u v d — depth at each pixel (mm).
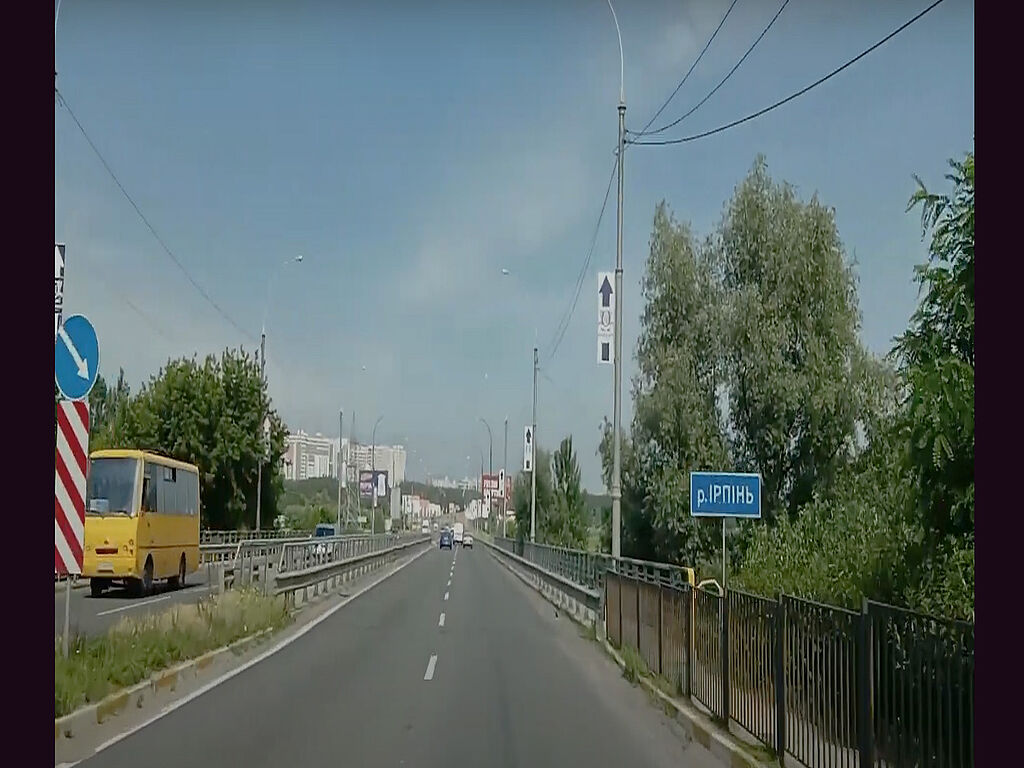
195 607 19844
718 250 34250
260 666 16844
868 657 7594
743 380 32531
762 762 9500
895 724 7168
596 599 23328
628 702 14078
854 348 31984
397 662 17625
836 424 31391
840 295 32312
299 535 68625
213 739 11016
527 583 43531
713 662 12070
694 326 33594
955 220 10281
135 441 63125
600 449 36594
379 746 10820
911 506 10359
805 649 8906
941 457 9523
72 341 13078
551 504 72688
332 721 12148
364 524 118750
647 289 34875
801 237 32375
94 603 26812
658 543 33219
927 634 6738
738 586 16828
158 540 30219
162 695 13820
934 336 10438
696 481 16359
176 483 32281
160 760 9992
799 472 31641
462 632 23000
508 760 10336
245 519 67688
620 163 24531
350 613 27203
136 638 15461
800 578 13922
